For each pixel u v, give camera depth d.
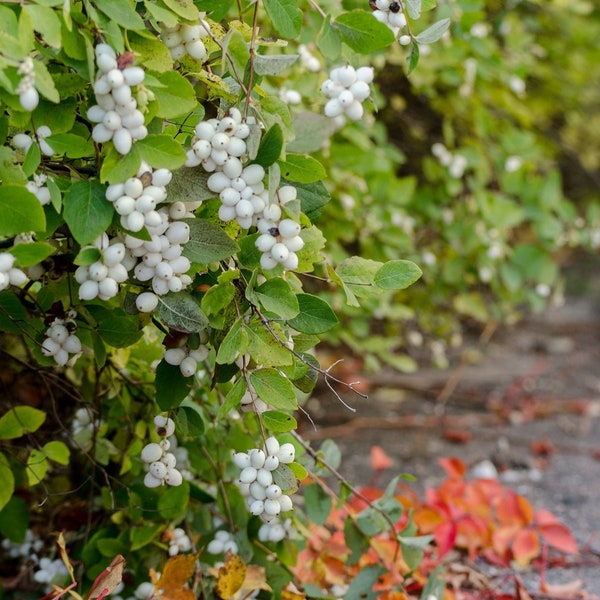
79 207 0.84
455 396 2.23
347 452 1.86
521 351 2.60
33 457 1.06
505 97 2.10
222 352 0.87
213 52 0.96
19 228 0.82
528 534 1.36
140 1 0.90
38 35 0.87
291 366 0.92
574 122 2.92
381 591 1.15
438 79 2.03
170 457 0.98
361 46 0.91
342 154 1.55
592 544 1.48
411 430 2.02
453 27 1.74
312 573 1.20
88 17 0.83
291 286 0.93
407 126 2.27
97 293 0.85
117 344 0.97
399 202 1.76
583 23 2.78
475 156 1.99
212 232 0.88
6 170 0.84
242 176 0.86
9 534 1.14
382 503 1.14
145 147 0.83
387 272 0.94
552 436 2.03
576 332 2.79
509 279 2.05
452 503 1.39
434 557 1.34
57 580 1.11
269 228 0.87
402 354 2.44
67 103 0.87
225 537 1.11
